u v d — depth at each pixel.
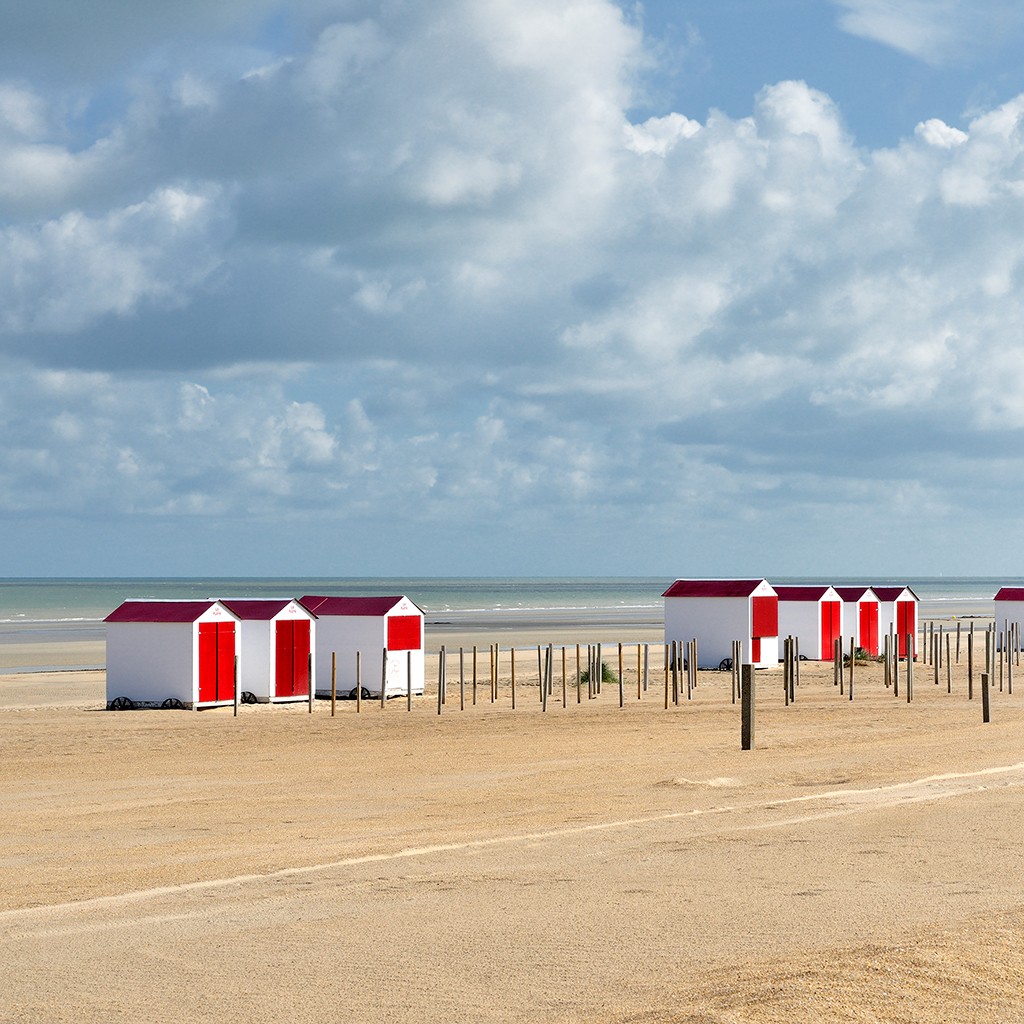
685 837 15.63
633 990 8.41
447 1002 8.38
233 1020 8.14
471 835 16.92
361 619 45.06
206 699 41.09
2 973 9.59
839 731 32.22
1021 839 14.68
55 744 31.95
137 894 13.15
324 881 13.41
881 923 10.19
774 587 60.91
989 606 183.00
